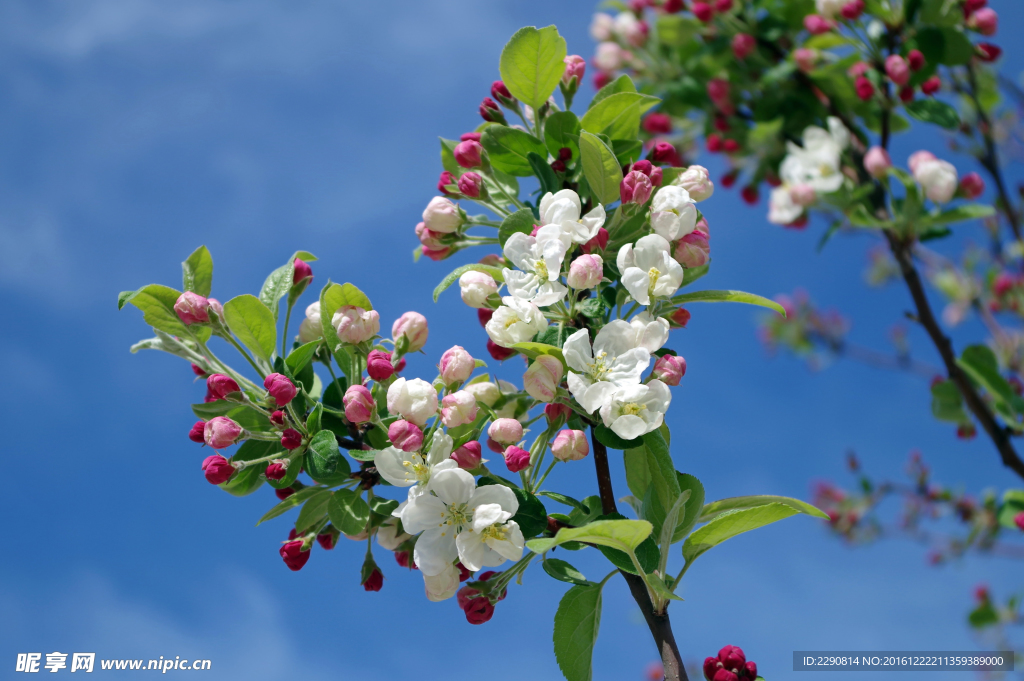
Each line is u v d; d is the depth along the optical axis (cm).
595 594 90
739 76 153
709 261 94
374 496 92
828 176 128
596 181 92
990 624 148
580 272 88
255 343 93
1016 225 135
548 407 90
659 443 88
